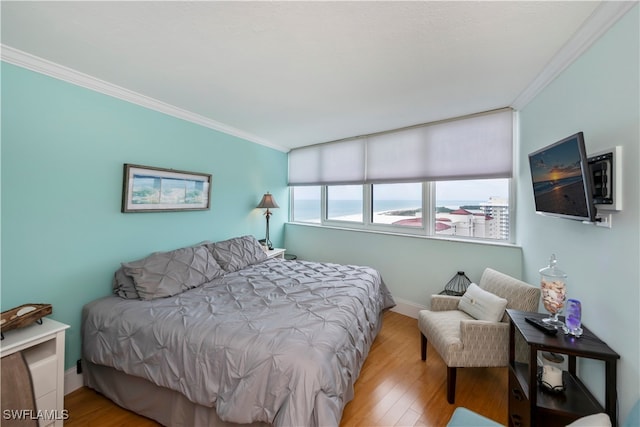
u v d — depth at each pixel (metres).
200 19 1.36
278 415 1.19
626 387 1.16
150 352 1.54
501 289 2.09
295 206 4.59
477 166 2.77
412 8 1.27
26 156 1.71
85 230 2.01
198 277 2.30
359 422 1.62
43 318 1.67
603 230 1.34
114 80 2.05
